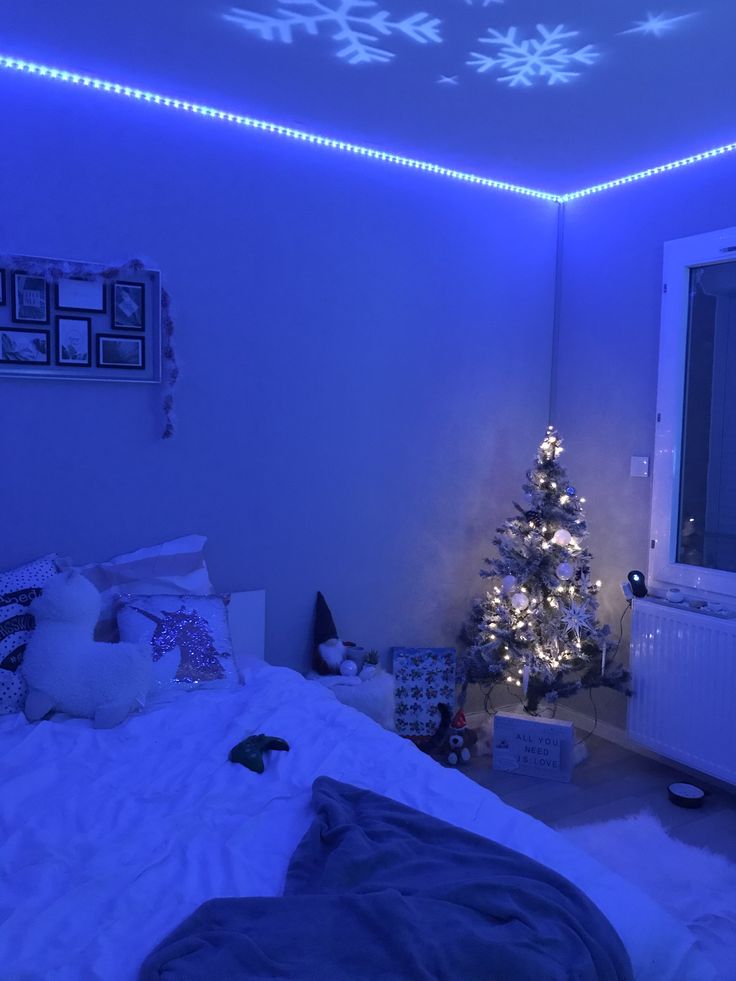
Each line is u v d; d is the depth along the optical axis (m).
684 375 3.44
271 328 3.21
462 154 3.40
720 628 3.10
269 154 3.14
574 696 3.97
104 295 2.83
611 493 3.79
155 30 2.37
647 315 3.59
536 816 3.00
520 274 3.93
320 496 3.40
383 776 1.96
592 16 2.24
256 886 1.49
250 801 1.83
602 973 1.27
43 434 2.78
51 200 2.71
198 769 1.99
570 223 3.99
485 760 3.54
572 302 3.99
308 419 3.34
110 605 2.74
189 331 3.03
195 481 3.09
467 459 3.84
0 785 1.86
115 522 2.93
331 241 3.33
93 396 2.86
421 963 1.20
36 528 2.79
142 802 1.83
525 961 1.21
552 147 3.29
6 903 1.42
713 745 3.14
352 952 1.24
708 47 2.40
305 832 1.70
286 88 2.78
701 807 3.10
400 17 2.27
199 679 2.55
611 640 3.76
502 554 3.58
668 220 3.48
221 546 3.17
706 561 3.39
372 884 1.42
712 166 3.28
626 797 3.19
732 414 3.27
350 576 3.52
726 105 2.83
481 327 3.83
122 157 2.83
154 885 1.47
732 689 3.06
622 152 3.33
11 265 2.63
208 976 1.18
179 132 2.94
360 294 3.44
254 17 2.27
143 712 2.35
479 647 3.52
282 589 3.33
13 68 2.61
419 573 3.73
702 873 2.58
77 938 1.33
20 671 2.36
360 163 3.38
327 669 3.31
